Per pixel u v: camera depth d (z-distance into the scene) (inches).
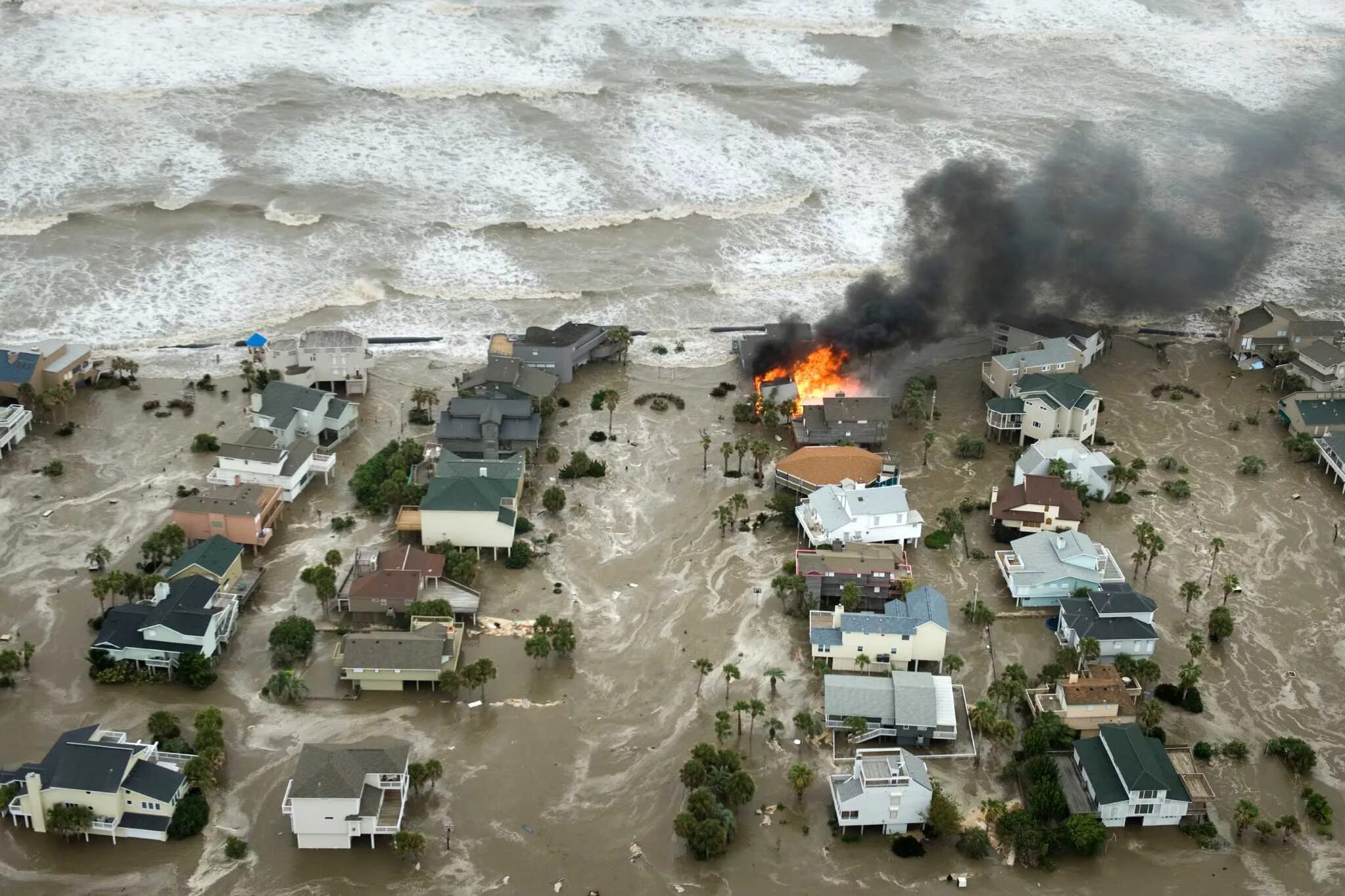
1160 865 4010.8
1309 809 4153.5
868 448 5935.0
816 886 3917.3
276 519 5349.4
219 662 4665.4
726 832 3993.6
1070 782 4227.4
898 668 4677.7
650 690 4635.8
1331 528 5556.1
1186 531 5506.9
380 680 4542.3
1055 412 5940.0
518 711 4522.6
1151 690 4633.4
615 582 5142.7
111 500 5472.4
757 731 4446.4
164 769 4050.2
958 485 5767.7
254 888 3850.9
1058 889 3922.2
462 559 5027.1
